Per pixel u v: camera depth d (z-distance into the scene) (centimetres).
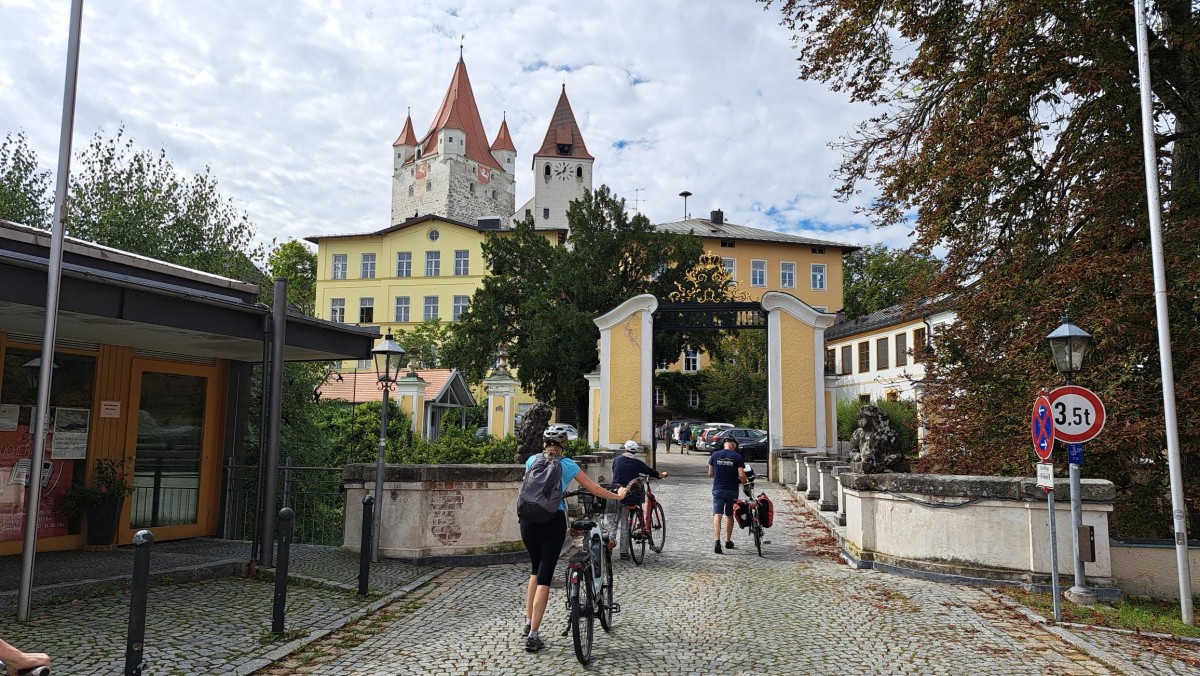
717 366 4612
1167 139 1223
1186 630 743
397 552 1012
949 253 1372
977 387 1281
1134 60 1195
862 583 936
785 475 2327
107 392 1017
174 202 1916
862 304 6606
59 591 736
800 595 867
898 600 843
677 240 3388
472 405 4219
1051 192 1268
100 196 1827
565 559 1108
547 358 3138
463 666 590
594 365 3105
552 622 730
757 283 6147
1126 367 1091
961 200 1291
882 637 692
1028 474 1173
